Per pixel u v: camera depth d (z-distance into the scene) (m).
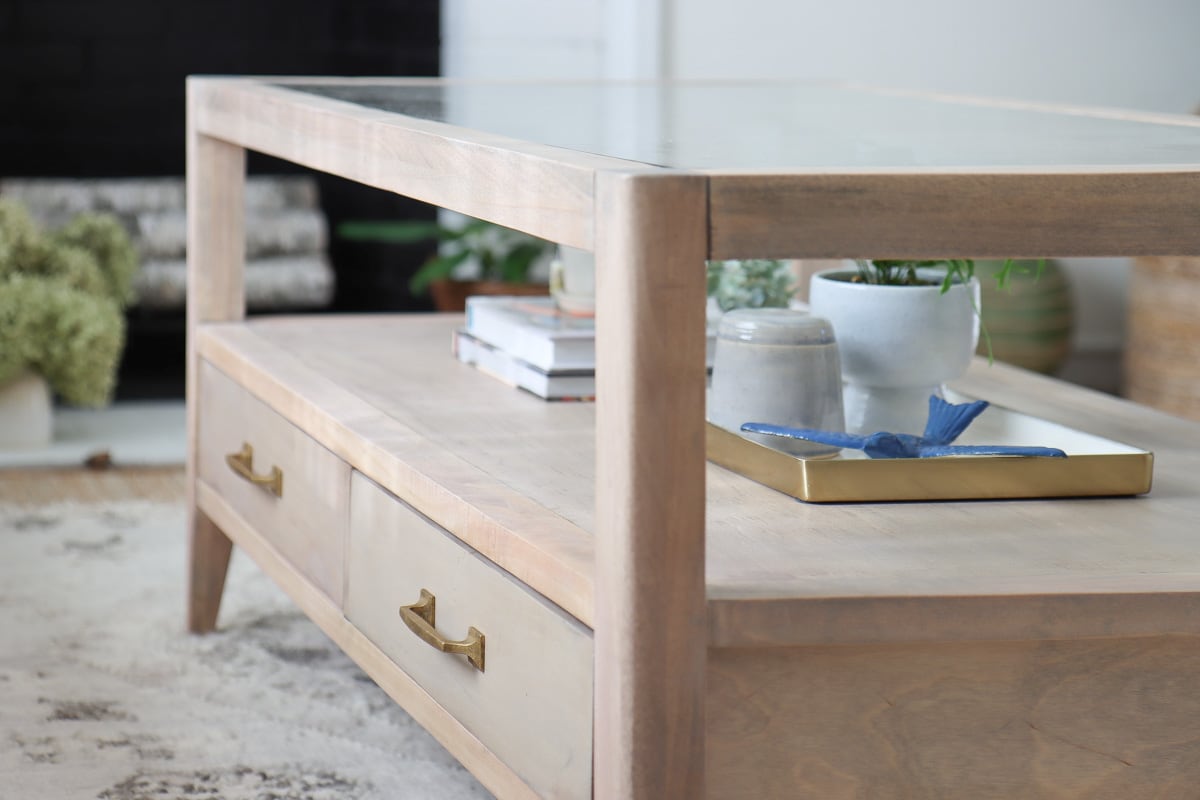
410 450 1.20
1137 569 0.95
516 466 1.16
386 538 1.19
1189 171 0.84
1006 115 1.36
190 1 3.53
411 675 1.15
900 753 0.91
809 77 3.49
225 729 1.44
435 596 1.10
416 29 3.51
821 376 1.22
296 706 1.51
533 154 0.88
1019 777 0.92
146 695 1.53
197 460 1.71
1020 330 3.15
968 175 0.81
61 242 2.80
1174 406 2.83
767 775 0.89
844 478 1.11
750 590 0.88
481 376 1.52
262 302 3.32
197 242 1.73
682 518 0.82
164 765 1.35
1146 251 0.84
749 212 0.79
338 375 1.49
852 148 0.96
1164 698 0.94
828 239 0.81
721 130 1.11
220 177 1.73
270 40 3.58
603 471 0.84
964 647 0.91
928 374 1.29
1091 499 1.14
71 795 1.29
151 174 3.57
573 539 0.96
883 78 3.52
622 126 1.13
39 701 1.50
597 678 0.87
